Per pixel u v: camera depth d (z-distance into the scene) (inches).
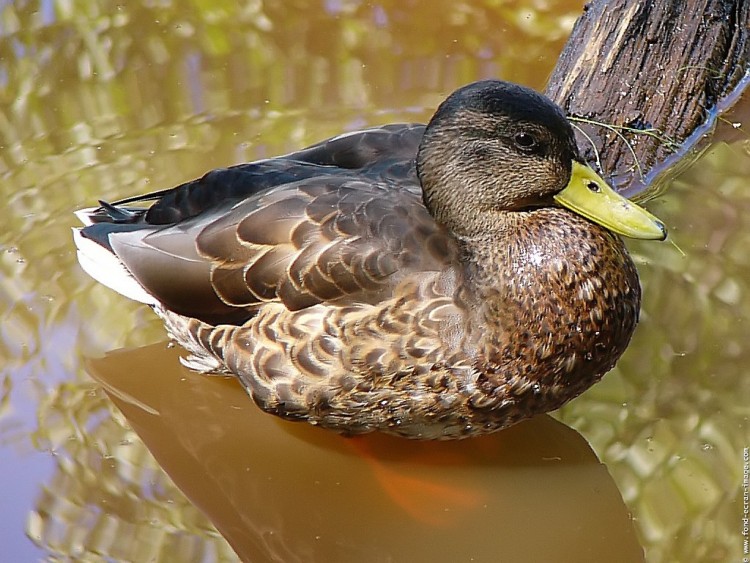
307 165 401.7
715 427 391.2
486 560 374.3
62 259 469.1
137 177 504.7
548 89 490.3
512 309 357.1
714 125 508.1
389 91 547.2
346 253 356.5
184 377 427.5
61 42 579.2
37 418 408.5
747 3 534.9
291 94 547.2
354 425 378.9
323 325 358.3
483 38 573.9
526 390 364.5
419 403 362.3
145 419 412.5
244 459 403.9
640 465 385.4
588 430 399.2
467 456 401.1
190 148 519.2
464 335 352.2
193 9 595.8
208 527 377.1
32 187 501.4
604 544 371.9
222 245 376.8
